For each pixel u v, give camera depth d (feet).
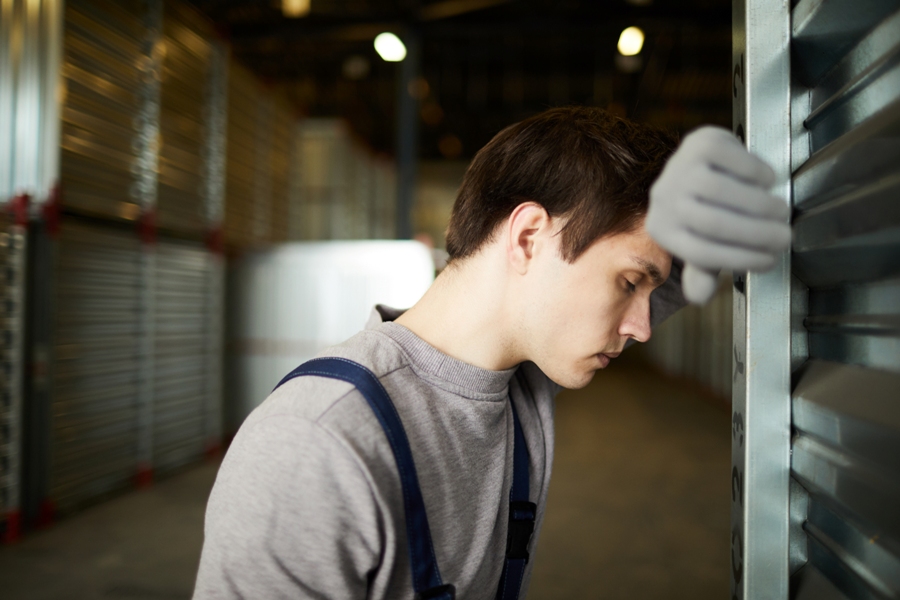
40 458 11.83
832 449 1.73
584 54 33.76
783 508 1.98
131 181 13.96
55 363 11.93
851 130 1.62
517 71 36.88
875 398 1.53
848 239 1.60
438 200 54.85
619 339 2.26
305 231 25.62
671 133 2.33
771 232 1.33
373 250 18.39
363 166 30.91
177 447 16.10
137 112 14.08
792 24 1.91
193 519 12.48
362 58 32.55
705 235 1.34
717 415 27.91
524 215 2.16
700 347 37.37
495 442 2.36
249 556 1.83
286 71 34.76
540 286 2.19
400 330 2.26
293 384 2.05
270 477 1.84
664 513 13.56
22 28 11.55
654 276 2.17
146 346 14.65
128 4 13.65
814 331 1.96
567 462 18.31
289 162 23.07
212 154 17.28
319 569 1.86
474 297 2.30
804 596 1.90
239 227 18.85
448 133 48.78
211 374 17.61
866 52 1.65
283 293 18.89
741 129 2.02
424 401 2.14
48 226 11.58
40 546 11.02
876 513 1.53
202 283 17.06
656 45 30.66
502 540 2.46
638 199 2.07
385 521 1.90
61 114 11.72
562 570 10.56
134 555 10.69
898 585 1.48
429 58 34.58
